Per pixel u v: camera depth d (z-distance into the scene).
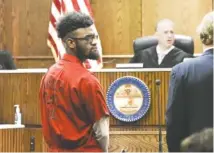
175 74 4.12
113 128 5.71
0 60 7.68
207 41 4.14
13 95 6.05
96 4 10.10
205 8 9.92
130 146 5.68
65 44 4.20
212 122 4.04
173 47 7.18
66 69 4.11
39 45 10.16
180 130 4.13
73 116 4.05
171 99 4.12
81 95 4.03
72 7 7.82
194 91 4.07
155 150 5.66
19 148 5.91
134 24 10.06
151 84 5.72
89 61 6.99
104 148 4.09
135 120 5.68
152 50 7.23
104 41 10.09
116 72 5.74
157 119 5.69
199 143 2.80
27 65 10.15
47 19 10.16
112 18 10.09
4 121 6.07
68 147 4.06
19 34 10.20
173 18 9.98
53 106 4.10
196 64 4.10
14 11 10.21
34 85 6.01
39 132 5.91
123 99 5.70
